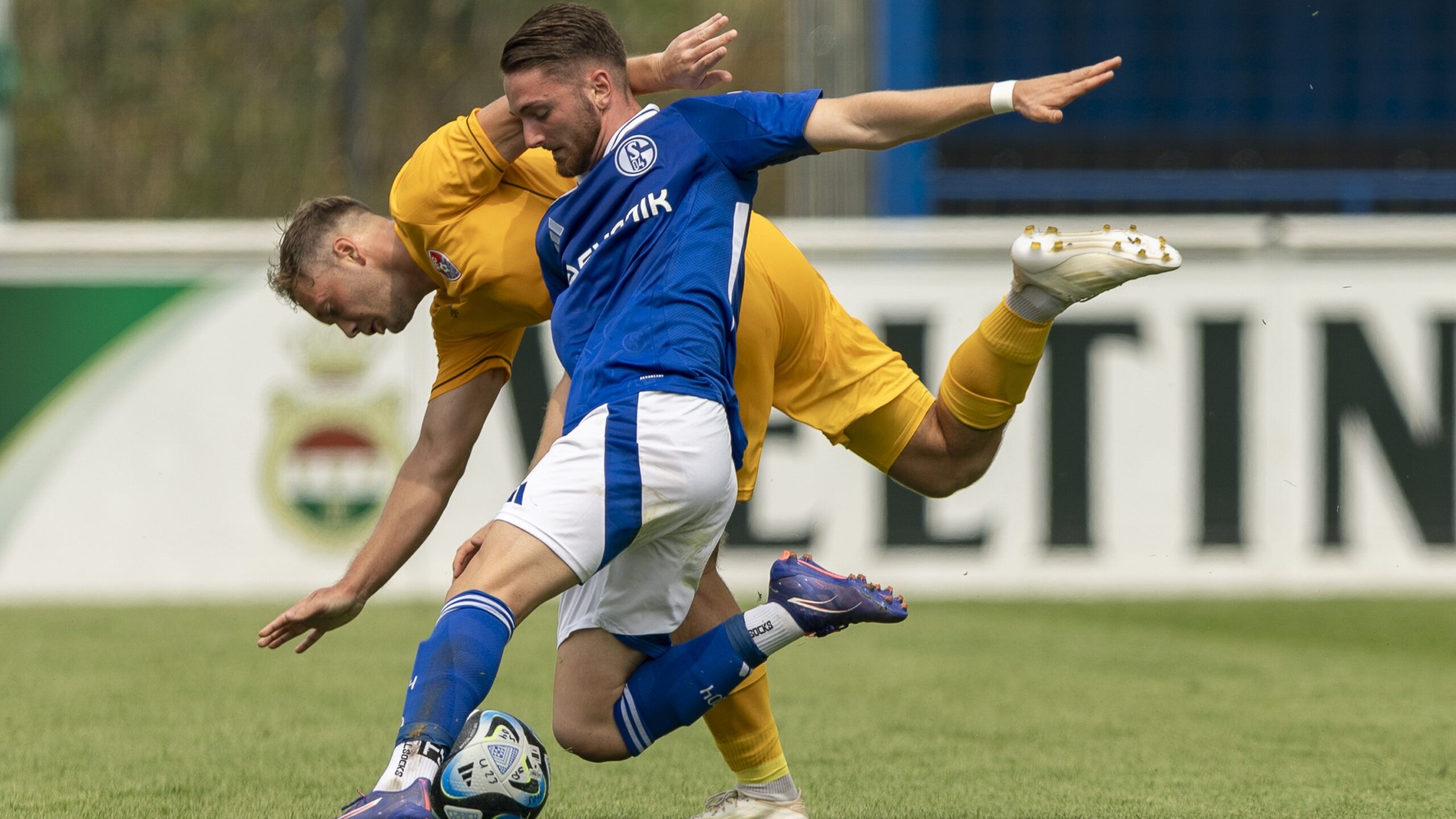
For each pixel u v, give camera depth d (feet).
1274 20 131.23
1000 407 35.91
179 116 116.57
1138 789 38.65
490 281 33.83
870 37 99.30
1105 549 83.46
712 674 31.60
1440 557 83.46
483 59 116.37
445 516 82.89
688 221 30.63
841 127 30.76
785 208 107.04
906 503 83.20
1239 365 83.41
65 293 81.76
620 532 28.91
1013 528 83.51
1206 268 83.46
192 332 82.23
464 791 30.27
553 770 42.11
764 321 33.88
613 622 31.68
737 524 82.64
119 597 81.87
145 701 52.70
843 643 68.39
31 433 81.71
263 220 116.37
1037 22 131.23
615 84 31.63
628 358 29.71
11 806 36.29
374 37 114.93
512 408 82.48
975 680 58.08
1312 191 119.55
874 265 83.46
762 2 124.26
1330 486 83.46
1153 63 131.03
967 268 83.41
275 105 117.70
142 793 37.83
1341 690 55.52
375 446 82.43
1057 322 83.41
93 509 81.97
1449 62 131.75
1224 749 44.32
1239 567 83.56
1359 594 83.35
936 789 38.83
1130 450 83.51
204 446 82.28
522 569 28.48
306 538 82.43
